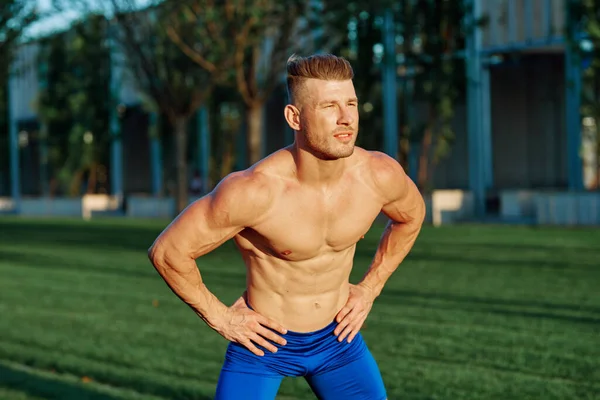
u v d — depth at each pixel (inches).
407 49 1029.2
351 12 911.7
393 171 128.0
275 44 927.0
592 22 844.6
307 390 239.6
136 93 1435.8
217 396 130.5
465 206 1002.7
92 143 1454.2
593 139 932.6
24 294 447.8
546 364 260.7
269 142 1568.7
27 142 1982.0
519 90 1283.2
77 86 1424.7
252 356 128.9
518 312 352.8
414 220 136.6
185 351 295.3
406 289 426.6
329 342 130.8
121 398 236.2
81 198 1439.5
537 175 1273.4
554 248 609.3
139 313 378.6
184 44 954.1
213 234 120.0
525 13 964.6
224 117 1359.5
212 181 1359.5
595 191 843.4
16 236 884.0
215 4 916.0
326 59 114.3
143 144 1819.6
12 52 1051.9
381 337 307.4
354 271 515.2
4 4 928.9
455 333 312.2
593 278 447.2
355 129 115.6
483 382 241.4
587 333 306.0
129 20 1035.3
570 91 921.5
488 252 595.2
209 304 125.6
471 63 1017.5
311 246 122.9
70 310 390.9
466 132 1339.8
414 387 238.1
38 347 306.7
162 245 121.7
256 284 128.3
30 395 240.8
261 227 120.7
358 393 134.2
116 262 607.5
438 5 1008.2
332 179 122.0
